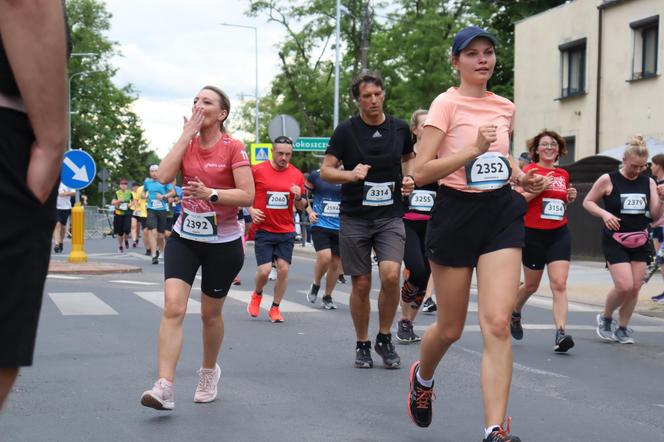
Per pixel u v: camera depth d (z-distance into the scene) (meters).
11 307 2.08
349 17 43.00
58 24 2.06
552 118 32.50
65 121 2.12
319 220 12.14
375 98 7.43
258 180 10.71
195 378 7.06
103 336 9.16
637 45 28.08
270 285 15.71
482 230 4.77
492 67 4.98
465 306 4.92
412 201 9.00
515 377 7.49
